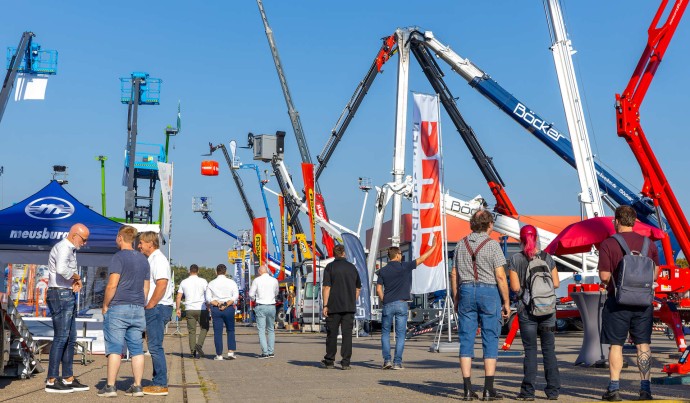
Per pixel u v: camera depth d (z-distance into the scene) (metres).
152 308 9.33
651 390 9.01
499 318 8.44
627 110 12.66
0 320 10.02
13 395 9.06
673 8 13.02
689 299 11.55
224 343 21.56
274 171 39.72
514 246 32.72
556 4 25.38
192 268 16.69
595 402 7.99
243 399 8.56
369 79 32.88
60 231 15.28
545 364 8.43
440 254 16.52
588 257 29.73
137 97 35.47
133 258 8.98
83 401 8.45
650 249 8.01
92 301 17.05
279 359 15.48
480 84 28.84
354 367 13.20
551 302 8.27
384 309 12.77
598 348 12.50
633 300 7.77
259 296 15.98
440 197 16.67
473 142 30.19
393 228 26.48
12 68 35.56
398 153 26.81
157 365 9.28
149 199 45.81
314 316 34.84
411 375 11.41
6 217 15.17
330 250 37.97
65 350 9.67
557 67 25.42
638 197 26.98
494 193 30.41
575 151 25.27
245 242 66.50
